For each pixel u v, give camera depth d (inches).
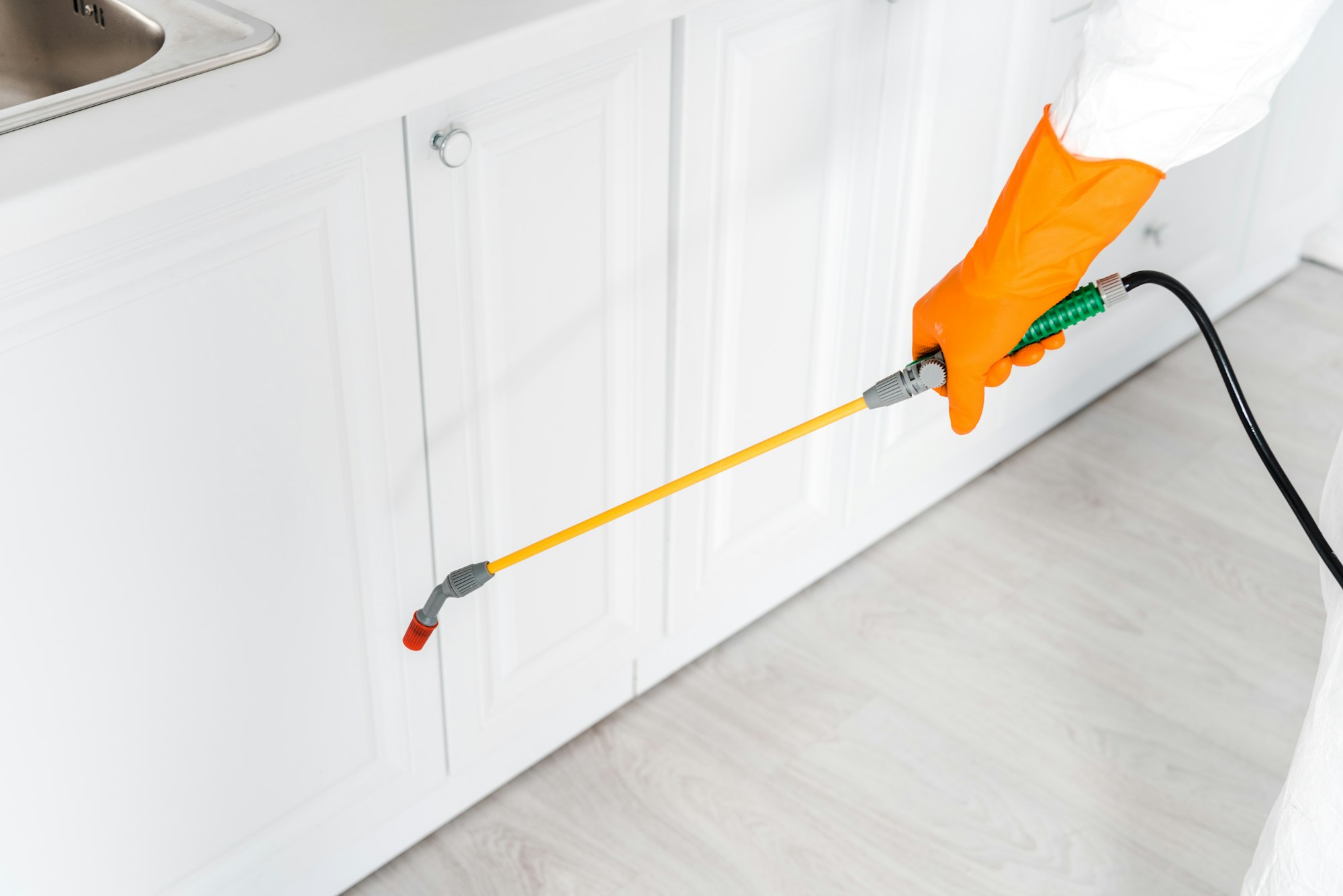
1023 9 70.8
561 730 70.6
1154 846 66.2
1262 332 108.3
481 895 63.4
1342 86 103.0
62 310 41.2
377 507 53.8
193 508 47.6
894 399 50.4
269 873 57.2
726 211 61.8
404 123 47.5
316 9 49.9
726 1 56.1
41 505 43.4
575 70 52.2
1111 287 47.3
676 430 65.6
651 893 63.7
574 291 57.3
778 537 75.7
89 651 46.8
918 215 72.4
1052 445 96.0
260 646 52.2
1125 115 39.8
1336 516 42.5
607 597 67.2
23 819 47.8
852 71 64.1
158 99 43.1
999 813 67.9
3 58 56.5
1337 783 38.7
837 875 64.6
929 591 82.6
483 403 55.9
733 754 71.1
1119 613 80.9
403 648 57.7
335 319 48.8
